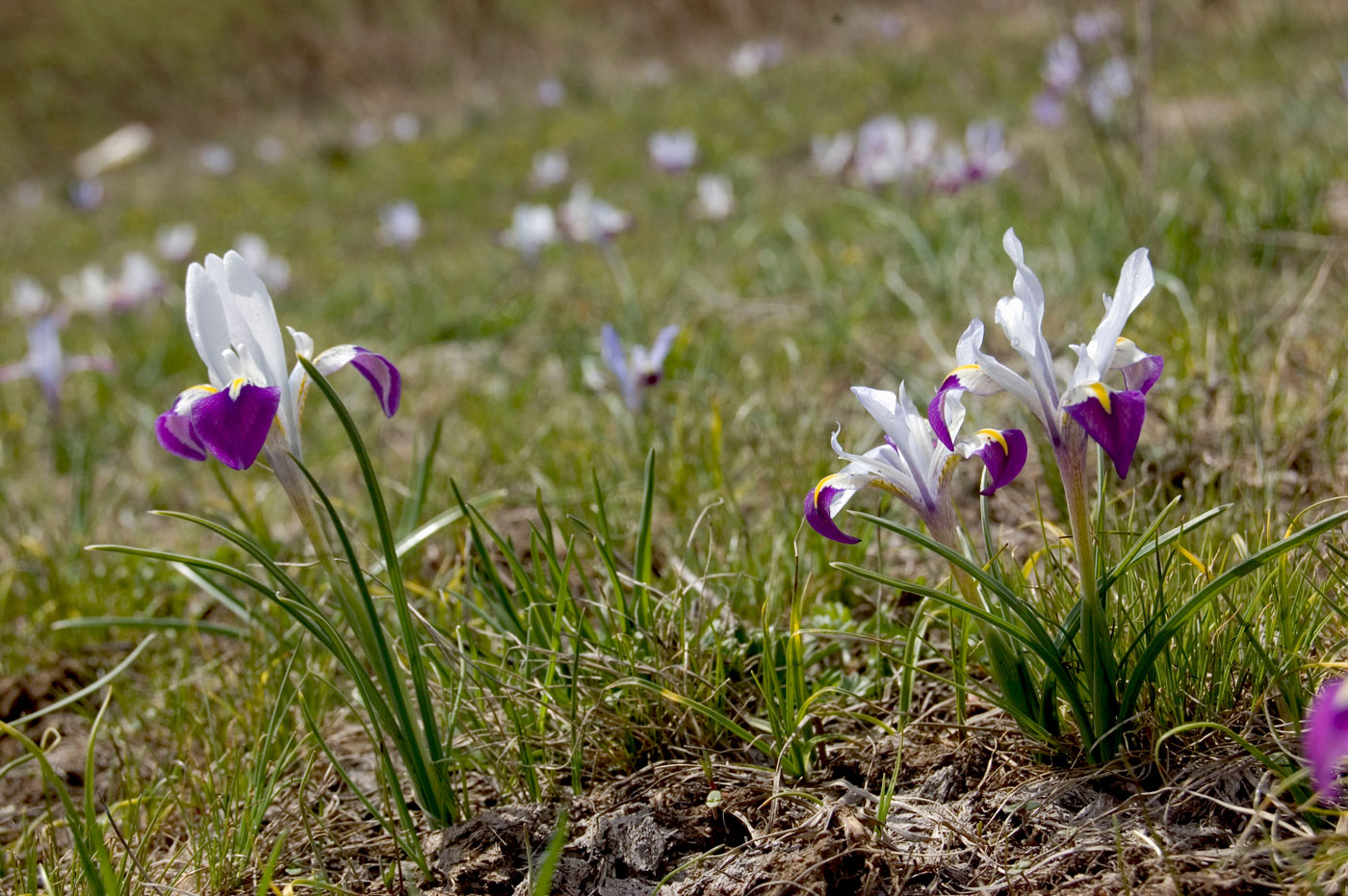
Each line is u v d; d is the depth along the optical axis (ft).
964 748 2.31
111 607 2.98
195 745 2.61
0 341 7.13
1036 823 2.20
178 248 8.18
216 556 3.10
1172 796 2.17
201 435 2.15
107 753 2.67
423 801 2.32
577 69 16.83
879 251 5.57
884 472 2.19
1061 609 2.33
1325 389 2.81
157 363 5.60
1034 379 2.13
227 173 13.91
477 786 2.42
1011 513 2.82
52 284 9.71
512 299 5.75
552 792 2.36
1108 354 2.11
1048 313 3.78
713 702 2.40
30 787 2.61
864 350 3.84
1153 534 2.19
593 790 2.36
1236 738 2.11
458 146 12.78
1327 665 2.17
